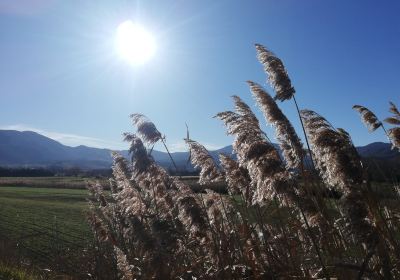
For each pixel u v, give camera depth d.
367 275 0.79
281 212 1.11
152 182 1.30
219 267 1.06
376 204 0.80
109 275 1.58
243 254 1.07
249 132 0.99
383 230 0.78
